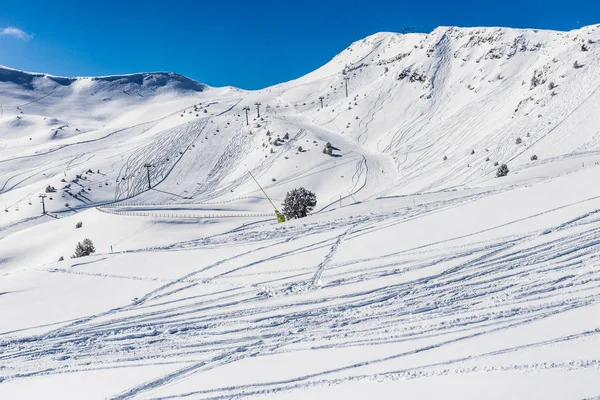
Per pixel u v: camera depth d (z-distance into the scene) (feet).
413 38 645.51
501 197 73.10
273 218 150.00
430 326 35.01
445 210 73.97
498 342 30.12
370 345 33.50
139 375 34.12
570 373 24.71
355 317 39.65
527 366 26.23
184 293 54.08
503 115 310.65
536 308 34.53
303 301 45.57
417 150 319.68
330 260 58.08
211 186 314.55
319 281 50.96
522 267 43.65
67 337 44.34
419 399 24.73
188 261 69.05
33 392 33.37
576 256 43.47
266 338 38.14
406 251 55.31
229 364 34.01
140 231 153.89
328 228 78.28
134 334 43.32
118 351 39.78
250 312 44.80
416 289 43.47
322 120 449.06
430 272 46.91
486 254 48.67
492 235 54.29
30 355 40.78
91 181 324.19
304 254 63.21
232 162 353.72
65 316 50.65
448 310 37.47
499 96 369.91
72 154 437.17
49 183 322.14
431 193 111.75
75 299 56.70
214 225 153.28
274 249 69.00
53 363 38.63
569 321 31.24
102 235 160.25
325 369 30.50
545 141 216.13
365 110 440.45
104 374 35.17
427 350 30.94
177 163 354.95
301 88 626.64
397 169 288.10
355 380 28.27
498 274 43.19
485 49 479.00
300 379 29.55
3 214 281.13
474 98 398.01
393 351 31.73
